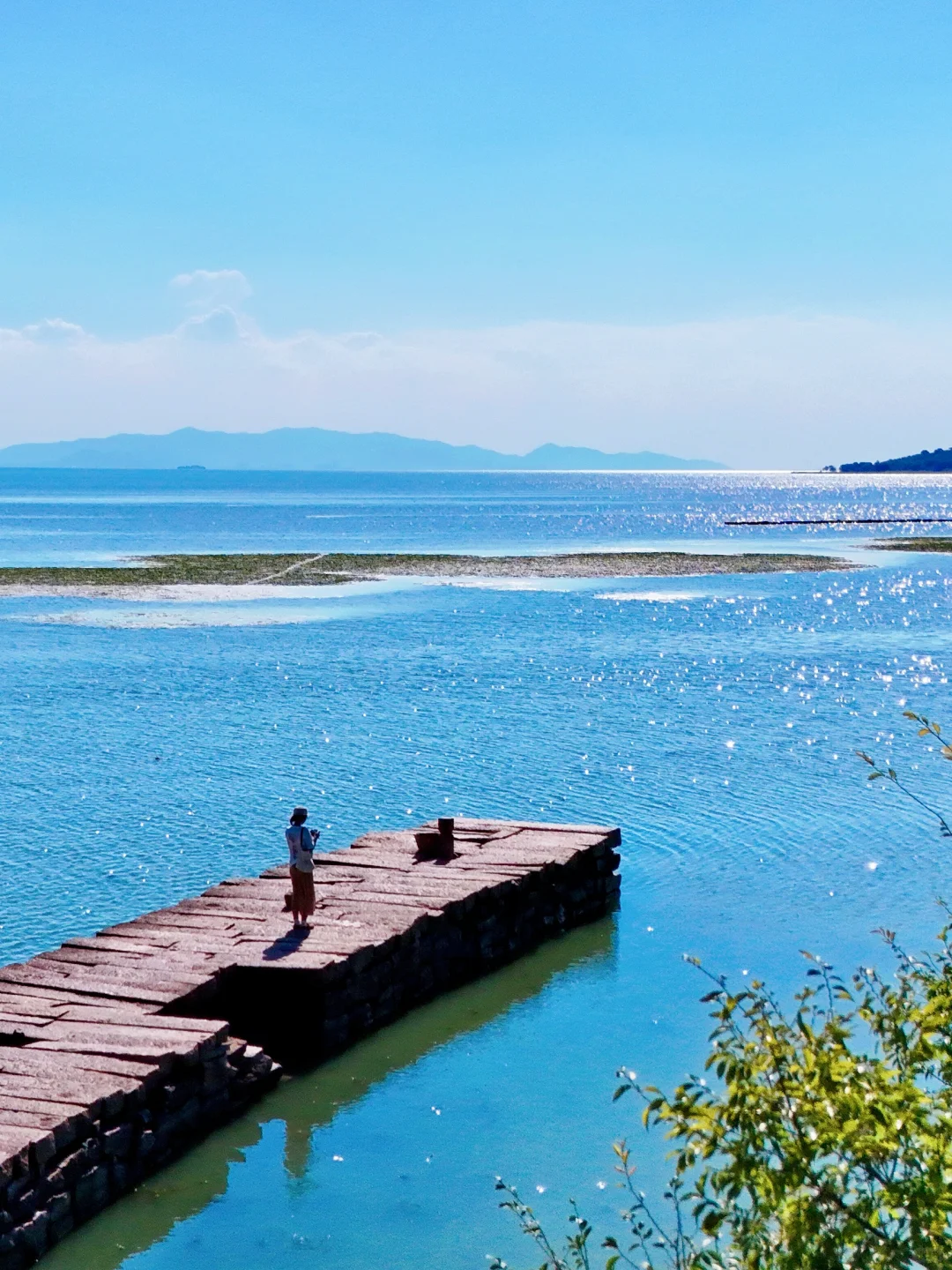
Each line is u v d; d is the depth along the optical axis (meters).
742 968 24.05
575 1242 9.99
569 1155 17.77
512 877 26.02
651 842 32.12
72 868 29.16
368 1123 18.78
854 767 39.75
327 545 138.00
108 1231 15.89
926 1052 8.53
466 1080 20.17
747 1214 8.12
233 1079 19.14
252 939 22.45
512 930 25.84
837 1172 7.50
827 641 69.06
